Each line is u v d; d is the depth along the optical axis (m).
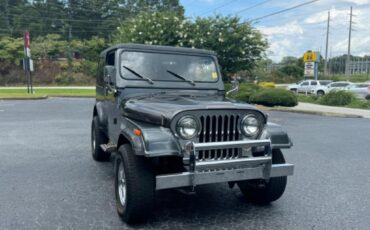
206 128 3.67
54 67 48.22
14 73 45.84
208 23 23.08
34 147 7.88
